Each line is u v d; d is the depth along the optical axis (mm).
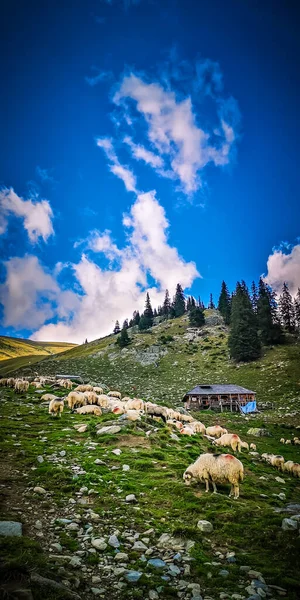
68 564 6457
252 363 82625
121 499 10539
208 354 97312
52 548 6992
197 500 10812
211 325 124375
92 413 24281
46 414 23172
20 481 10875
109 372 95625
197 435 23344
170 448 17609
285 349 85750
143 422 21484
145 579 6309
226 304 128375
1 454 13594
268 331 92500
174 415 30719
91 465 13195
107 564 6805
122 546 7648
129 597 5766
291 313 106125
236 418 47375
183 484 12102
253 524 9023
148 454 15594
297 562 7270
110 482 11828
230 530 8789
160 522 9164
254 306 124000
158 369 93188
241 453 21500
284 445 30016
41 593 4973
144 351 107688
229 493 12312
